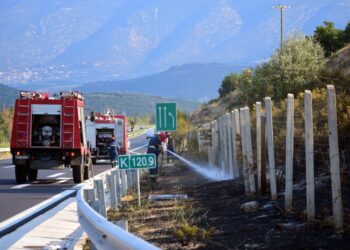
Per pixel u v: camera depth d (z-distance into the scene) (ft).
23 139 119.03
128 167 75.15
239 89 166.50
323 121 70.90
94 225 40.75
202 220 61.05
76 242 53.36
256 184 78.48
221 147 106.52
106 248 35.70
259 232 51.85
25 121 119.75
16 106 120.26
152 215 68.39
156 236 55.21
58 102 120.37
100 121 216.54
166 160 166.50
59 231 60.29
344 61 149.28
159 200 82.07
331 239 46.14
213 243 49.73
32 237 56.08
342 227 48.34
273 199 67.31
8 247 51.60
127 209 74.69
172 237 53.78
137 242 28.96
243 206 63.21
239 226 55.47
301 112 77.20
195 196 82.28
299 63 154.40
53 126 121.08
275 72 154.51
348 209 52.26
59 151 120.37
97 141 215.31
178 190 93.15
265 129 74.95
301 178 70.69
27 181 124.98
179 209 68.80
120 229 33.78
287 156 59.41
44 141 119.85
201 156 141.79
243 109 76.95
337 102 71.87
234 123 93.09
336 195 48.57
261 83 156.15
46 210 76.79
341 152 67.26
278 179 75.56
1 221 67.26
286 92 148.56
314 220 52.60
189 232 51.16
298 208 58.39
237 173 94.17
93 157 207.21
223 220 59.77
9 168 163.43
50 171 156.15
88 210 44.73
